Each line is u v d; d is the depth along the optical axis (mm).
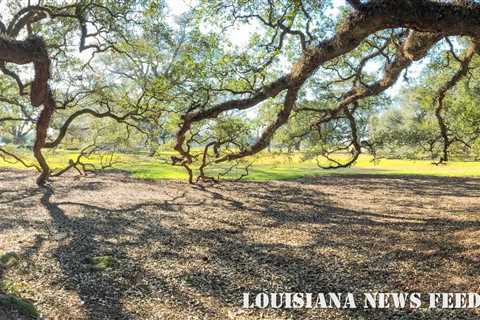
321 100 21844
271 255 12094
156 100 20172
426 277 9977
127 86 27453
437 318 7879
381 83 16250
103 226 15430
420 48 11117
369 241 13656
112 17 18391
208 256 11914
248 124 21781
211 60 16312
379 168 45625
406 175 37969
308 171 40156
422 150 24781
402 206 21219
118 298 8695
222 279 10039
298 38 15641
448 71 20250
